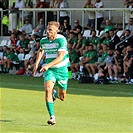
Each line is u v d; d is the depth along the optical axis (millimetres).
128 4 66062
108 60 57812
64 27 65938
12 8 74312
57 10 68625
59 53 31328
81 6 74188
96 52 59938
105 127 30688
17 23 74688
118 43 58594
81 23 71812
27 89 50125
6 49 67438
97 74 56781
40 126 30484
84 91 49000
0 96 44781
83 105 39812
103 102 41531
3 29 74188
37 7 72500
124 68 56656
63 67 31828
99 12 66625
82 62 60031
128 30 59438
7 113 35500
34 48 65812
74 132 28672
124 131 29422
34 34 67312
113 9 64375
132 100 42812
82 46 61688
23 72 65938
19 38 68000
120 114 35656
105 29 62031
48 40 31828
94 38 60969
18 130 29000
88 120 33156
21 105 39406
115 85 54688
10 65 67062
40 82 56969
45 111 36562
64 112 36375
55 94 32875
